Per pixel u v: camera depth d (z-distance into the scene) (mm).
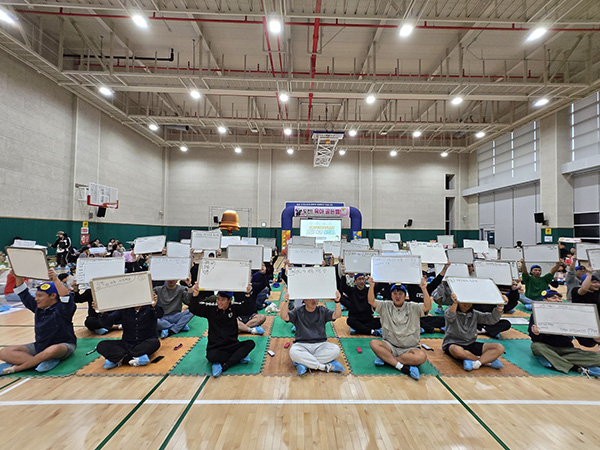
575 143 12891
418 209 20125
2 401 2764
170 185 19656
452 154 20391
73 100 11859
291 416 2602
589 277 3998
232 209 19734
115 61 10828
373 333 4777
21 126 9586
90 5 6684
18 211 9516
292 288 3650
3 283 6449
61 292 3543
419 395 2957
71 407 2691
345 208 17656
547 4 6457
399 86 11469
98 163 13219
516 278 5613
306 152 20125
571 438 2346
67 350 3566
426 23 8195
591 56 9922
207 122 14430
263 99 14461
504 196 17062
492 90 10539
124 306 3410
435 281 5348
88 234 12609
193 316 5453
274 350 4086
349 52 10422
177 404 2766
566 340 3631
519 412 2688
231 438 2316
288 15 6777
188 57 10703
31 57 8945
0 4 6715
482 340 4602
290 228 17641
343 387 3102
